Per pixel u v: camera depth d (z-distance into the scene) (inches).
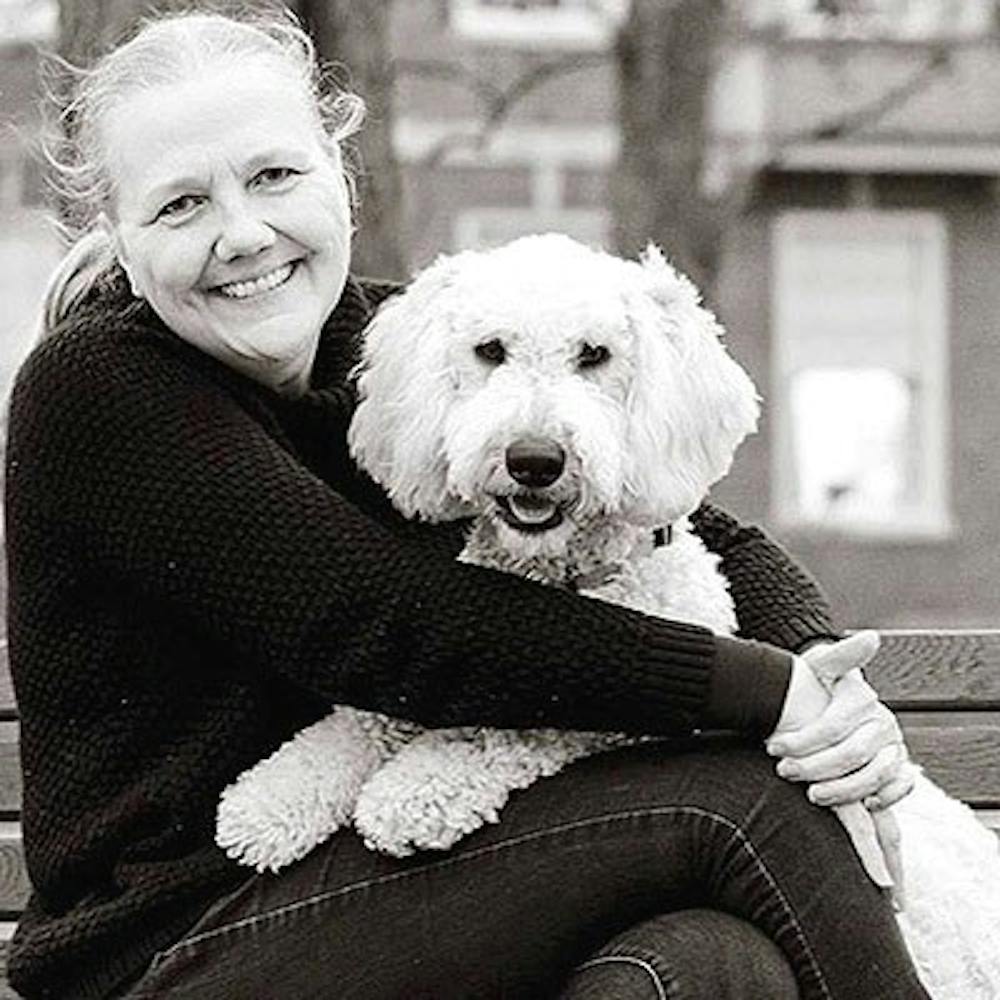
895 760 151.5
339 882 152.5
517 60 967.0
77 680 158.2
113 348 157.6
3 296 916.0
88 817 157.9
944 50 717.3
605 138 978.1
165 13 214.7
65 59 262.5
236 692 157.6
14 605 160.6
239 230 156.9
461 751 153.6
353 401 164.9
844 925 147.9
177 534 153.1
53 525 157.2
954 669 195.5
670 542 165.0
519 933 150.6
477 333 155.6
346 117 172.2
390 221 307.4
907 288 994.1
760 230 988.6
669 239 442.6
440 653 149.8
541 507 152.3
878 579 973.2
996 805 193.8
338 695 152.3
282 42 169.6
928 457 991.0
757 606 168.6
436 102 963.3
